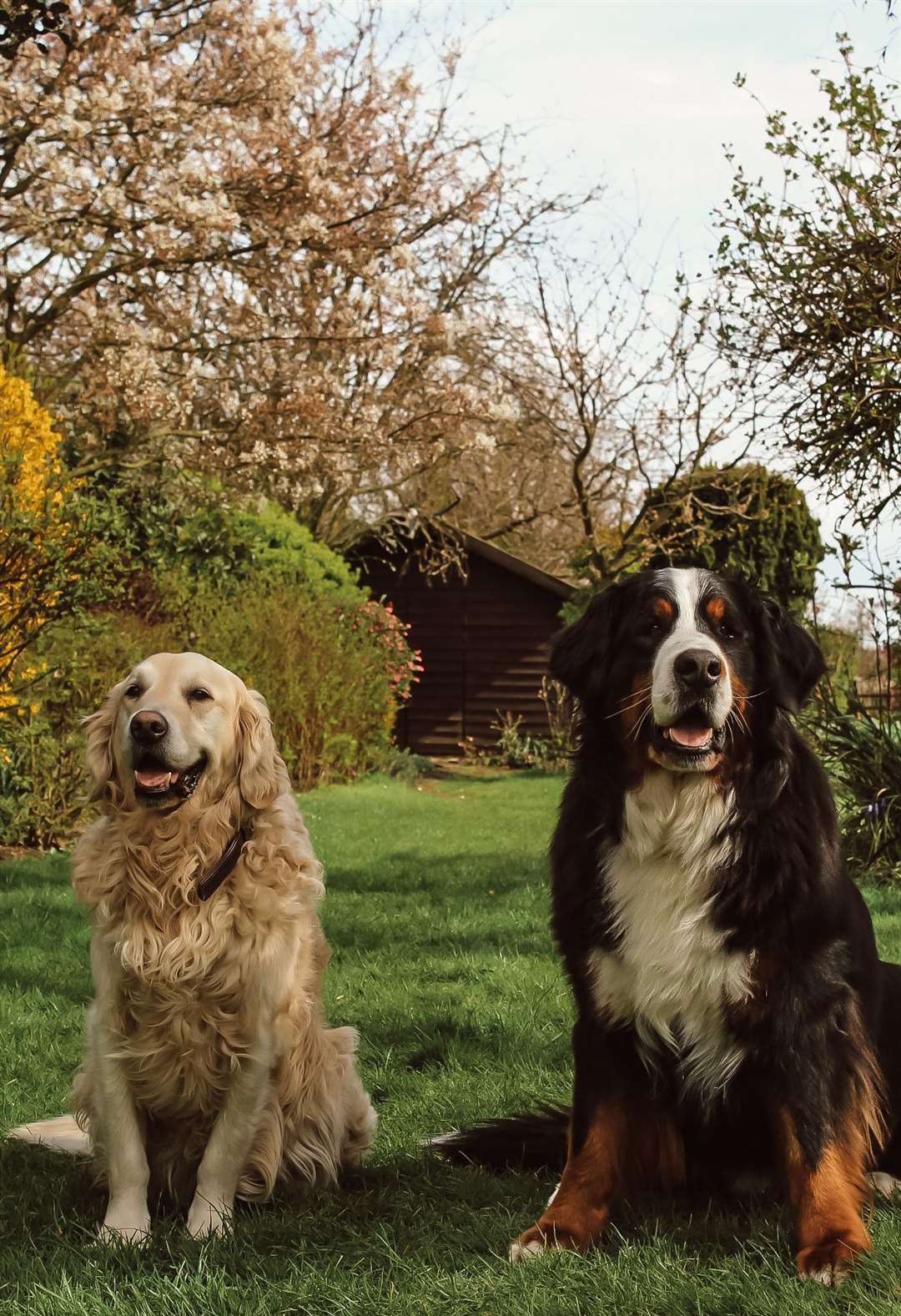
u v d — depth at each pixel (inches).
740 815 127.1
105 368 561.3
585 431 876.0
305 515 890.1
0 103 489.1
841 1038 124.2
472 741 903.7
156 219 548.4
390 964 252.8
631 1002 129.6
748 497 655.8
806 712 354.9
